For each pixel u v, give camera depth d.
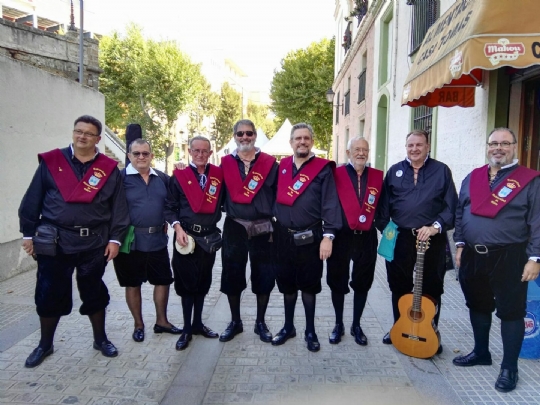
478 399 2.86
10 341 3.68
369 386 3.03
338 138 20.11
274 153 17.47
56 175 3.13
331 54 23.75
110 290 5.18
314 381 3.10
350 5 16.97
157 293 3.86
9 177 5.57
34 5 25.03
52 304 3.22
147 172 3.75
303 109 24.20
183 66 21.47
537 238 2.76
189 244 3.52
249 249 3.69
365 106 12.84
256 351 3.58
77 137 3.13
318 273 3.56
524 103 5.01
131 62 20.75
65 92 6.89
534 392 2.94
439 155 6.89
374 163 11.37
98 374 3.16
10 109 5.54
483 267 2.99
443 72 4.29
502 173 2.98
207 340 3.79
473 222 3.00
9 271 5.64
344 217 3.59
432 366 3.32
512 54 3.57
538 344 3.37
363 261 3.65
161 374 3.18
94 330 3.49
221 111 35.59
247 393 2.94
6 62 5.41
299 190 3.42
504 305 2.95
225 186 3.72
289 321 3.80
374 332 4.00
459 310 4.52
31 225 3.16
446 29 4.75
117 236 3.38
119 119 22.28
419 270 3.36
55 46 9.08
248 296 5.08
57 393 2.90
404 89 5.79
